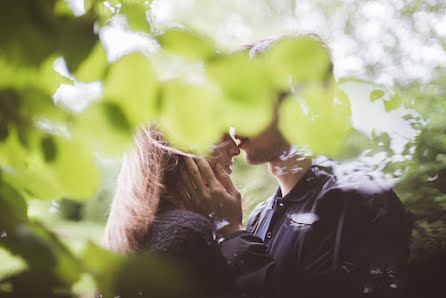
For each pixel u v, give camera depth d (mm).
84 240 302
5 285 307
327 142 289
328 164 1354
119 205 1124
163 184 1182
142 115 299
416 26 2623
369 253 1188
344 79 317
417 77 1680
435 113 1423
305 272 1228
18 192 408
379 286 1164
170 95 284
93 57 307
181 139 293
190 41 286
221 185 1326
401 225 1223
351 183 1284
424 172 1289
